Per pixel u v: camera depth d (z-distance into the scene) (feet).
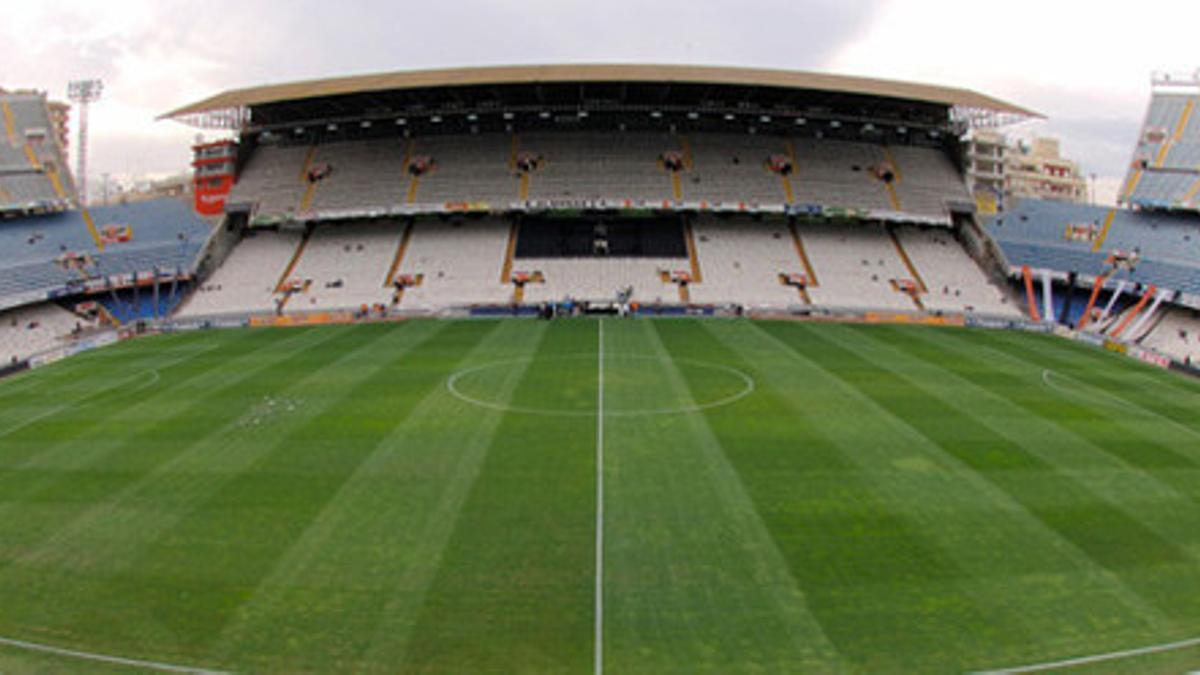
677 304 193.16
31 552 65.21
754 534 66.39
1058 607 55.93
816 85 201.36
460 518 69.51
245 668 49.01
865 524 68.49
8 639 52.90
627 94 219.00
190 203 244.83
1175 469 83.76
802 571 60.29
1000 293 210.59
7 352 174.09
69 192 238.68
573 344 150.10
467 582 58.59
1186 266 190.49
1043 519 70.23
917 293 206.80
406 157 236.84
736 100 223.71
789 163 234.99
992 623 53.67
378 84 203.62
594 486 76.54
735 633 52.21
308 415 101.65
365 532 67.00
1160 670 49.06
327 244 225.56
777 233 226.38
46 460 87.66
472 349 145.89
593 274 207.41
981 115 227.81
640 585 58.18
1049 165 472.44
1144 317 182.91
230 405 108.17
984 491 76.13
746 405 105.19
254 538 66.39
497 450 87.04
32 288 190.49
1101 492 76.79
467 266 211.00
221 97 226.99
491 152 234.79
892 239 229.86
